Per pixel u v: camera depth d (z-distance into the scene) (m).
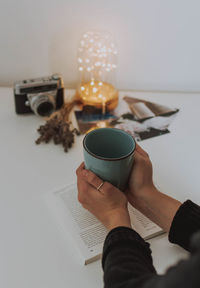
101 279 0.46
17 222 0.53
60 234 0.51
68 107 0.81
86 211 0.55
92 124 0.78
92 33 0.83
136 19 0.81
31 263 0.47
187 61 0.89
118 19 0.81
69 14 0.80
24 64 0.88
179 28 0.83
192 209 0.48
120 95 0.91
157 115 0.83
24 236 0.51
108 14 0.80
